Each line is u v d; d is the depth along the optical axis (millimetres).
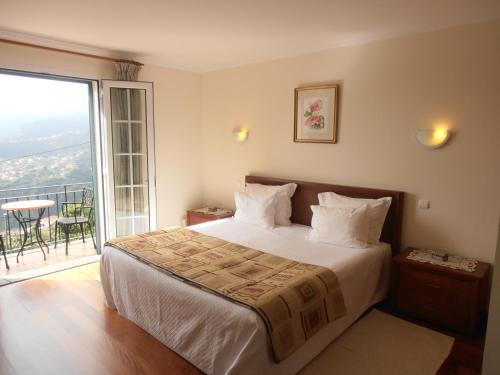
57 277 3633
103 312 2889
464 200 2863
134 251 2793
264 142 4270
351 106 3449
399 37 3068
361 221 3000
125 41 3475
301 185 3848
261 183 4227
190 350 2178
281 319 1903
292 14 2664
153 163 4332
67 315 2838
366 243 2996
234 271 2391
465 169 2832
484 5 2461
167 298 2316
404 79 3082
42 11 2607
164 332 2377
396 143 3193
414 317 2865
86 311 2904
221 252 2801
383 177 3314
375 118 3301
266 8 2541
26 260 4270
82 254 4531
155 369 2180
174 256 2695
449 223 2963
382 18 2752
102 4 2465
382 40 3174
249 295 1993
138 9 2561
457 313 2602
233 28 3029
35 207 4074
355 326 2730
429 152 3006
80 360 2260
